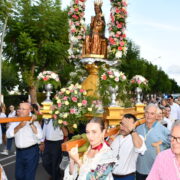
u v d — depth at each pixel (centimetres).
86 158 308
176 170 278
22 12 2195
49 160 736
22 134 612
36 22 2194
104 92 726
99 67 923
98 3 970
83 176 297
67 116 689
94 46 935
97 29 961
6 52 2292
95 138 302
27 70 2311
